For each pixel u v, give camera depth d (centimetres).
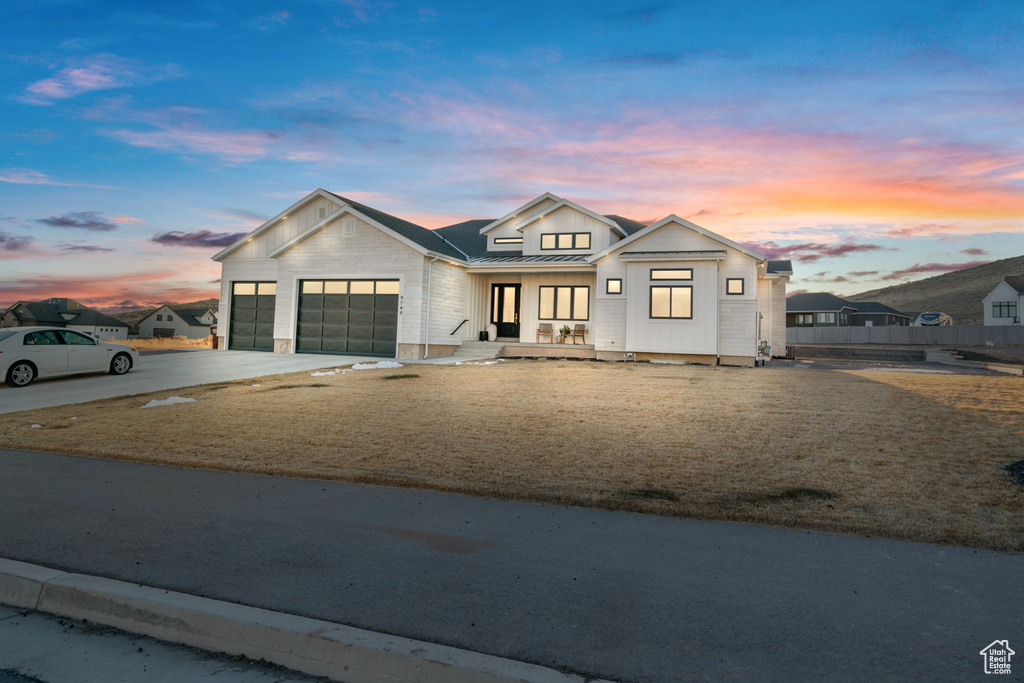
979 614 357
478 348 2333
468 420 966
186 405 1123
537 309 2431
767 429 881
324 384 1414
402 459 738
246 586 399
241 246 2522
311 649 332
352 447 798
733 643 325
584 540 484
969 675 292
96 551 460
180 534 498
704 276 2030
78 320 8706
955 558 445
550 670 300
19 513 550
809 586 397
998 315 5556
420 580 408
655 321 2077
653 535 495
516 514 551
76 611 396
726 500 574
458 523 526
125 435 880
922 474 648
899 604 371
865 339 4934
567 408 1070
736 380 1498
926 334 4638
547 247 2522
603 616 356
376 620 351
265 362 1975
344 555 453
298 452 776
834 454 737
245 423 955
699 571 422
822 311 6069
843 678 291
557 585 400
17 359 1409
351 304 2258
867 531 495
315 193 2373
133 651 354
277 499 595
